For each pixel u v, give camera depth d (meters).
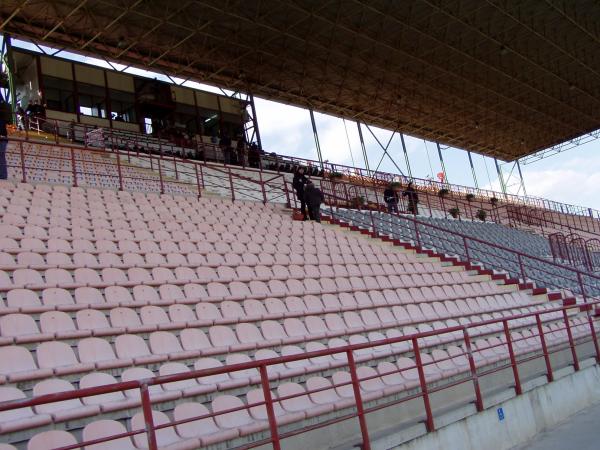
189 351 7.30
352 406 6.85
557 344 11.34
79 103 23.03
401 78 31.48
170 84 26.47
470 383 8.95
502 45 28.45
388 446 5.91
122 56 25.31
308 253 13.73
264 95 31.12
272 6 23.58
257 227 14.60
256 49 26.50
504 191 47.00
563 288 16.12
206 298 9.23
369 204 22.88
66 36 23.03
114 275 9.25
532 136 43.94
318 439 6.45
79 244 10.15
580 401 9.16
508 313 13.23
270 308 9.70
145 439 5.23
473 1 24.81
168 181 17.31
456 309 12.54
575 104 38.53
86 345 6.65
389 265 14.56
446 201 32.16
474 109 36.94
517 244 24.98
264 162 26.05
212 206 15.08
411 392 7.84
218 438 5.50
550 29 28.22
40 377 5.96
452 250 18.81
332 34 26.39
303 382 7.52
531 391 8.18
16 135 18.67
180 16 23.38
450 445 6.53
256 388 6.95
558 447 7.05
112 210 12.51
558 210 42.25
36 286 7.95
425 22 26.20
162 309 8.26
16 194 11.64
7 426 4.96
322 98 33.09
